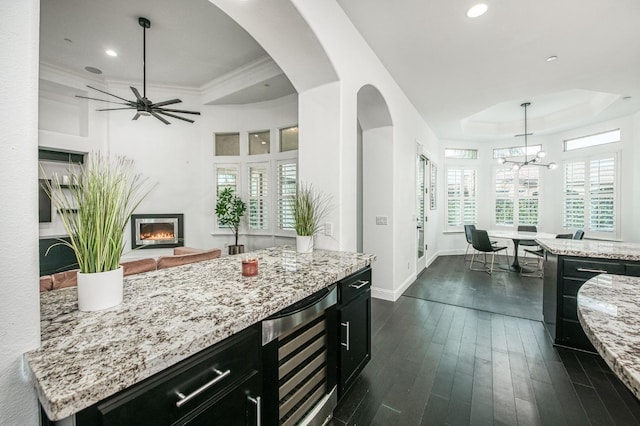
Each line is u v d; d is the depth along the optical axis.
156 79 4.83
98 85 4.75
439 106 4.45
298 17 1.82
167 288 1.20
